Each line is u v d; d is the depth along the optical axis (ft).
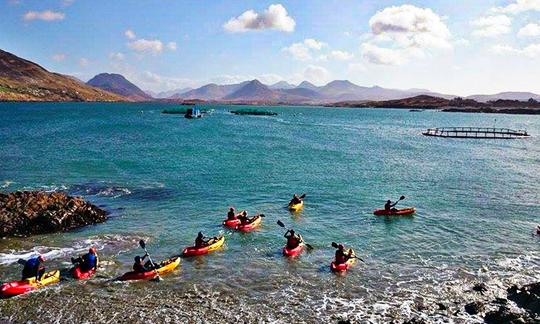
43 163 191.83
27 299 67.41
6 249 89.04
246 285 73.92
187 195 137.90
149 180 159.43
